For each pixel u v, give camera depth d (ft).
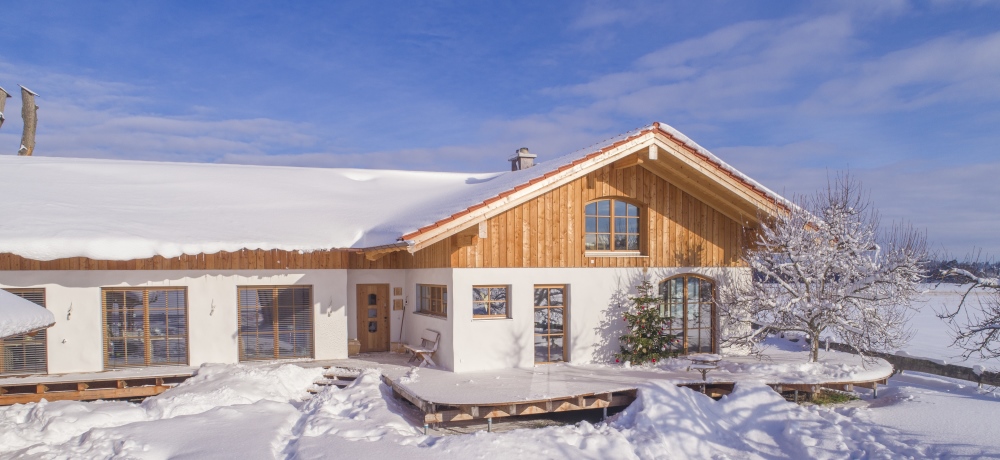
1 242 39.91
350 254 51.90
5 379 41.27
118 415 32.86
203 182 61.05
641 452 29.09
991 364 53.72
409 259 51.93
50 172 57.93
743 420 33.68
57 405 33.35
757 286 44.75
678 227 48.24
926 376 46.29
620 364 45.03
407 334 52.34
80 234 42.39
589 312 45.34
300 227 50.47
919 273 42.06
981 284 35.50
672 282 48.47
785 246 44.14
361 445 27.40
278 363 46.50
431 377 39.78
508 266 43.27
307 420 31.71
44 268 42.73
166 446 26.96
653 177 47.55
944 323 90.12
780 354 50.90
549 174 40.91
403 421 32.86
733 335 48.62
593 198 45.85
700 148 44.01
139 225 46.37
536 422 37.47
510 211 43.45
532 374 40.78
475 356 42.24
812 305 42.01
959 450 28.07
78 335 43.50
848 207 45.14
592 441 29.22
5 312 24.21
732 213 49.39
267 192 59.93
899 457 27.86
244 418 31.22
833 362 44.93
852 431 31.40
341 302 49.39
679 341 48.24
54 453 26.35
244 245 45.93
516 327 43.45
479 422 37.14
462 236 41.47
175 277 45.50
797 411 33.83
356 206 57.47
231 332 46.68
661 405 33.30
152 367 45.16
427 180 71.00
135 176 60.80
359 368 44.45
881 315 42.57
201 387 37.70
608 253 46.44
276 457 26.50
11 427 30.60
